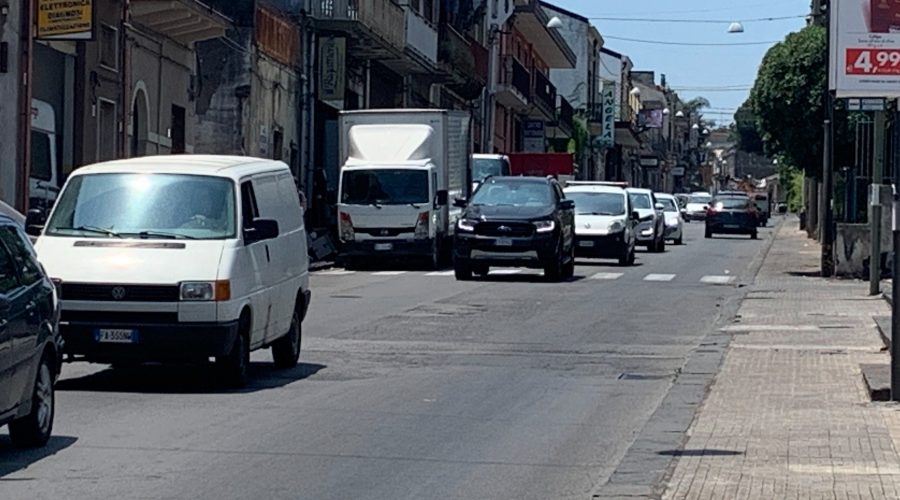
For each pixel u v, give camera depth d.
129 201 14.62
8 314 10.08
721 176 170.38
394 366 16.70
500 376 15.98
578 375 16.17
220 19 31.75
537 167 53.56
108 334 13.62
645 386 15.32
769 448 11.09
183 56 32.41
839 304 25.59
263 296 14.84
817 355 17.70
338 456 10.94
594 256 38.00
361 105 46.12
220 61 35.19
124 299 13.64
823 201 33.91
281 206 16.14
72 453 10.77
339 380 15.36
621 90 109.19
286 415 12.82
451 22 55.81
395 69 49.62
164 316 13.66
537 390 14.91
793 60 33.22
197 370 15.89
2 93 24.23
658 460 10.79
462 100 60.09
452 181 37.47
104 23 27.50
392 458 10.92
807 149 33.97
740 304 25.75
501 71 63.91
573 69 91.12
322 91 41.28
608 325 21.81
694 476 9.98
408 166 35.12
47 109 26.19
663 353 18.36
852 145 33.66
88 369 15.87
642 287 29.77
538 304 25.12
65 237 14.23
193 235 14.30
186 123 32.81
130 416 12.55
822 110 33.19
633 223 39.34
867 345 18.83
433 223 35.03
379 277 31.91
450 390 14.77
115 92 28.30
